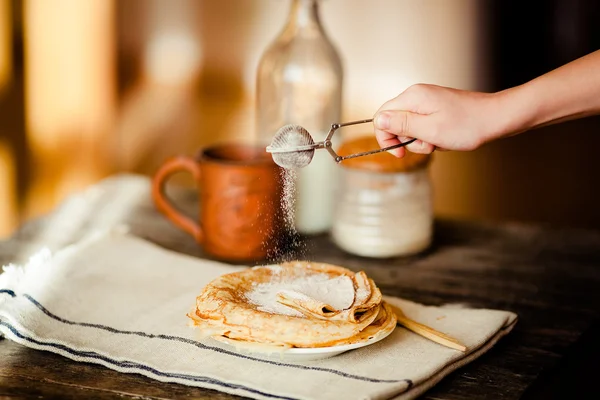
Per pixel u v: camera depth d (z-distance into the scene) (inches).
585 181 102.0
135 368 41.6
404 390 40.1
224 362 41.7
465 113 42.5
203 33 121.6
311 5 54.3
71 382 41.2
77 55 110.3
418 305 46.1
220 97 122.9
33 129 105.5
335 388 40.1
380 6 117.8
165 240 54.6
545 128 116.3
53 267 47.3
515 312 47.4
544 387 42.8
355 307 41.2
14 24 101.6
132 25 119.2
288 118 54.5
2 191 103.3
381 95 119.6
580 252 54.3
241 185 50.9
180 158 52.5
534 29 113.5
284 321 40.8
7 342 43.6
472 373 42.4
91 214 58.2
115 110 116.6
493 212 97.0
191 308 44.1
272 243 51.7
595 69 42.6
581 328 45.9
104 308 45.3
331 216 55.5
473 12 115.0
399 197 51.8
